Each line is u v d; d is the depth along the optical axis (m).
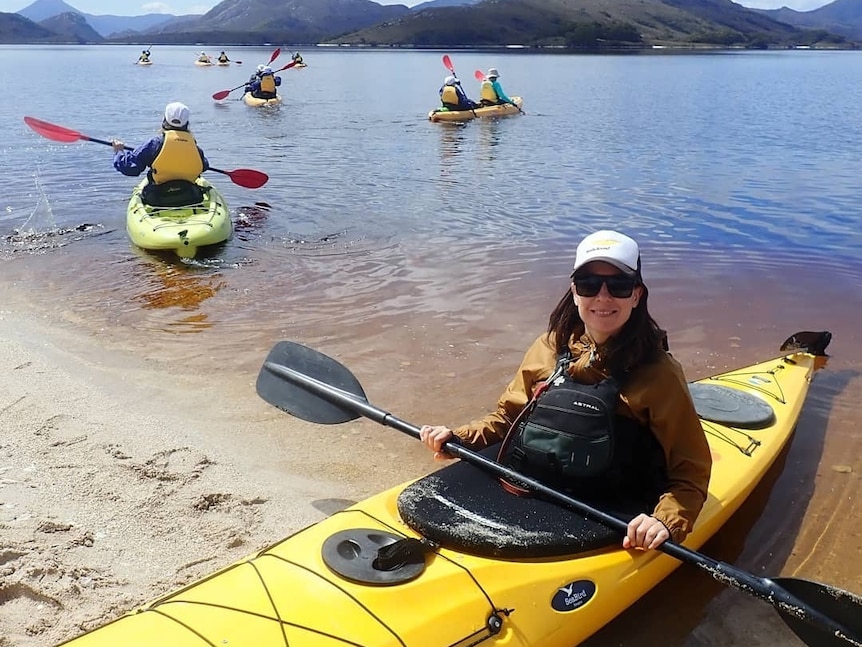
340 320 6.10
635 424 2.74
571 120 20.81
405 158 14.12
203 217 8.33
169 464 3.98
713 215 9.66
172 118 8.70
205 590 2.39
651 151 15.13
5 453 3.99
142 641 2.16
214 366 5.26
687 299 6.62
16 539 3.23
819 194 10.97
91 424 4.38
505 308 6.35
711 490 3.38
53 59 77.75
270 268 7.45
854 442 4.32
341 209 9.88
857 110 23.91
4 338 5.66
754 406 4.16
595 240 2.65
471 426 3.15
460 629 2.35
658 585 3.16
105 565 3.13
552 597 2.55
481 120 20.67
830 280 7.16
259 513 3.59
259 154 14.45
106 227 8.96
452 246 8.17
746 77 43.69
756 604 3.07
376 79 39.03
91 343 5.62
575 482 2.78
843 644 2.41
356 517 2.74
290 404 3.68
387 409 4.67
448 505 2.74
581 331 2.88
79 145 15.38
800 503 3.77
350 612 2.29
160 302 6.52
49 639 2.72
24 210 9.74
